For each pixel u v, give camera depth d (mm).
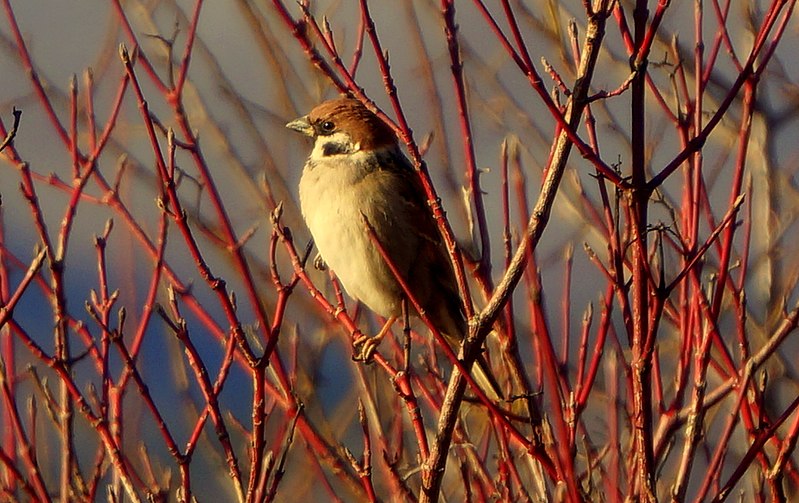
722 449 6688
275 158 10625
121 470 7121
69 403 7516
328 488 8305
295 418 7125
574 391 7477
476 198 8234
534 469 7664
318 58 7605
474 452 7984
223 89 10250
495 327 8188
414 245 10539
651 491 6316
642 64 6320
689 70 10141
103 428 7184
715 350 9320
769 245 9523
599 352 7324
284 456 7016
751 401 7699
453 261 7160
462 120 8062
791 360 9344
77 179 8180
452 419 7219
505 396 8609
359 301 10734
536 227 6984
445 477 8844
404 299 7746
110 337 7207
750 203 7824
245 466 9078
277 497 9000
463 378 7188
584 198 8961
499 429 7832
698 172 7375
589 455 7531
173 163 7039
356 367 8953
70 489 7500
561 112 6961
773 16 6504
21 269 8336
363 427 7449
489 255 8328
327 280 10508
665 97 9969
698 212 7281
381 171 10523
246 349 7023
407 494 7793
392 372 8352
